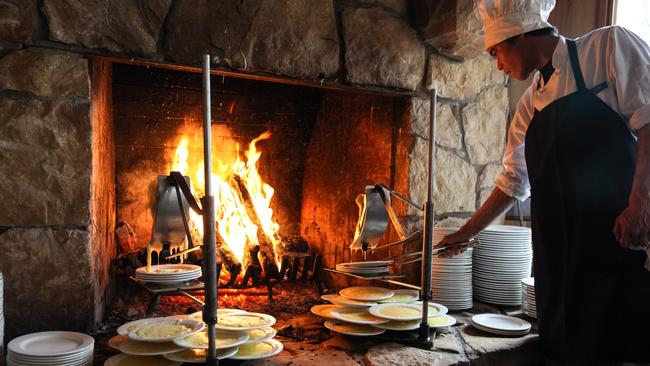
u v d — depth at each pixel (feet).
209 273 4.61
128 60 6.14
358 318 6.53
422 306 6.59
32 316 5.77
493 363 6.14
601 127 5.53
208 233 4.58
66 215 5.82
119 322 6.93
